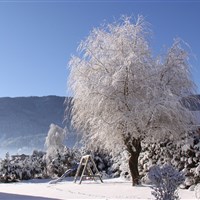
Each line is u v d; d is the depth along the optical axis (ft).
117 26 63.72
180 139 58.29
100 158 95.91
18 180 90.94
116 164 87.30
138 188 53.98
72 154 97.71
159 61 61.82
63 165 96.94
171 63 60.85
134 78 58.39
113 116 58.18
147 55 61.36
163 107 55.06
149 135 58.80
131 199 41.98
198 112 63.36
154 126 57.93
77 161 96.17
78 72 61.67
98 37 63.21
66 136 109.91
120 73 57.82
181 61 61.00
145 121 56.75
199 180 52.54
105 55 61.72
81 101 61.16
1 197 45.68
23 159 103.14
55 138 112.68
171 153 61.21
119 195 46.78
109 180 77.25
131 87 58.80
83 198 44.32
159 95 57.47
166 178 27.04
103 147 65.41
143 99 57.47
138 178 60.03
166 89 57.82
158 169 27.35
